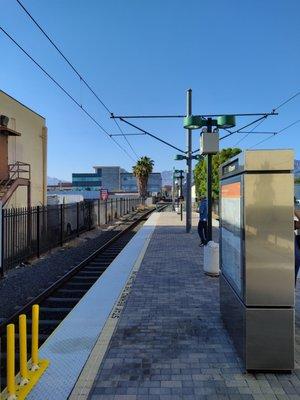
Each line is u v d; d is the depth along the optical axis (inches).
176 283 352.2
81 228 1079.6
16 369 212.2
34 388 163.0
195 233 810.2
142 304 286.4
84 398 154.9
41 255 668.7
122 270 416.2
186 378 170.9
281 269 175.5
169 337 219.3
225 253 234.7
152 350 201.5
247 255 176.7
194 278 373.1
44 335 274.5
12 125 952.9
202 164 1929.1
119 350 201.6
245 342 176.1
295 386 163.3
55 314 325.4
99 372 177.0
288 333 174.6
